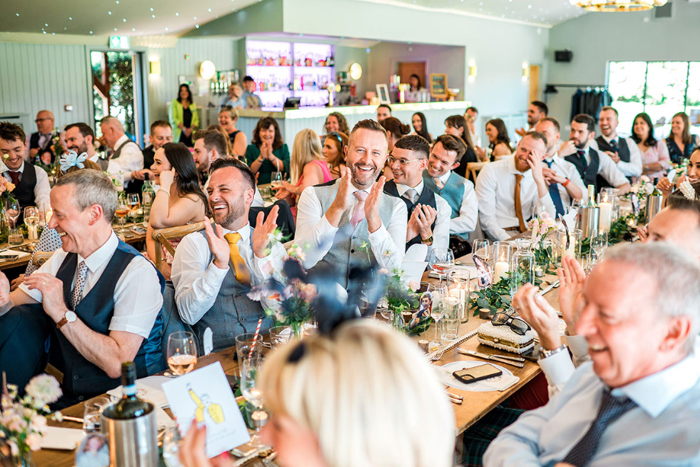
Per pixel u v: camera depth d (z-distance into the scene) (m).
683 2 14.48
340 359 0.78
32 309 2.39
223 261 2.46
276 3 9.78
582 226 3.98
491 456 1.62
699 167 4.50
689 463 1.27
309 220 3.23
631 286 1.28
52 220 2.30
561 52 16.12
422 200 3.90
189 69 11.27
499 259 3.21
